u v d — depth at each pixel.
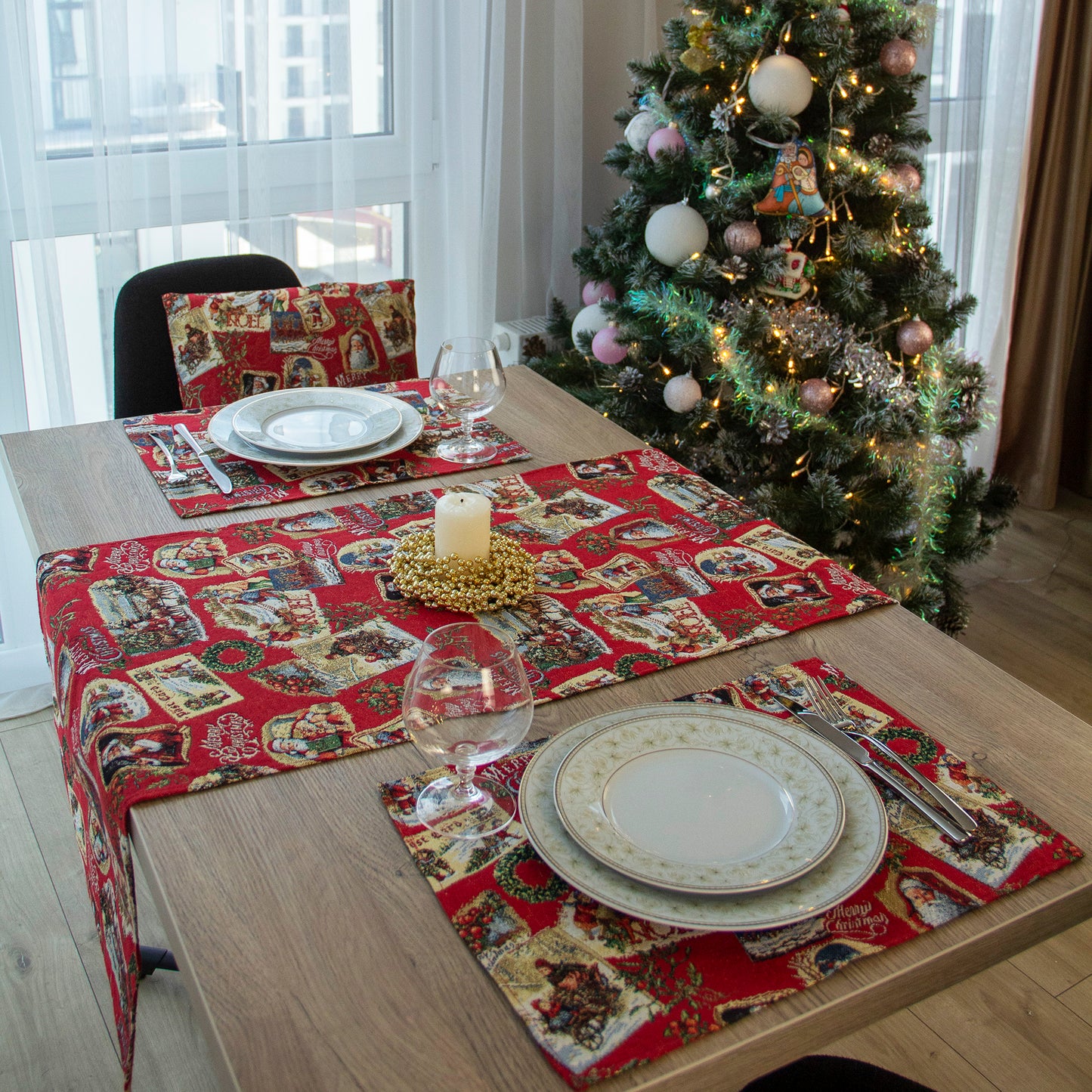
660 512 1.32
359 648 1.03
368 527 1.26
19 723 2.23
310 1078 0.64
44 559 1.18
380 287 1.90
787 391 2.12
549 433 1.54
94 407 2.28
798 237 2.07
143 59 2.08
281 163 2.33
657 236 2.06
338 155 2.31
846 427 2.21
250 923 0.74
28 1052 1.53
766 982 0.70
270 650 1.03
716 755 0.87
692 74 2.09
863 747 0.91
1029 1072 1.56
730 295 2.10
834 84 1.96
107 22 1.98
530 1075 0.64
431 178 2.50
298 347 1.83
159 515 1.28
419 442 1.48
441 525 1.14
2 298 2.10
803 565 1.20
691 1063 0.65
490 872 0.78
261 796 0.85
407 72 2.41
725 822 0.81
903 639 1.08
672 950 0.72
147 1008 1.61
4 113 1.97
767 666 1.02
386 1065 0.65
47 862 1.87
